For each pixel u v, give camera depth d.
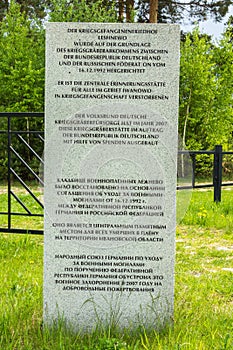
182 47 21.25
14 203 10.73
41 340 3.27
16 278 4.88
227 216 9.38
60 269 3.56
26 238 6.75
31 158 16.48
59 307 3.57
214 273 5.52
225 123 20.86
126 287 3.56
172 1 22.56
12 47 18.31
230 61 21.11
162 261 3.55
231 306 4.27
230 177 20.75
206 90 20.20
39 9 26.94
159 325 3.54
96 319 3.57
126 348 3.15
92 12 20.25
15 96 18.09
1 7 27.16
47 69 3.49
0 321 3.47
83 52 3.47
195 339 3.25
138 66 3.48
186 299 4.28
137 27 3.46
